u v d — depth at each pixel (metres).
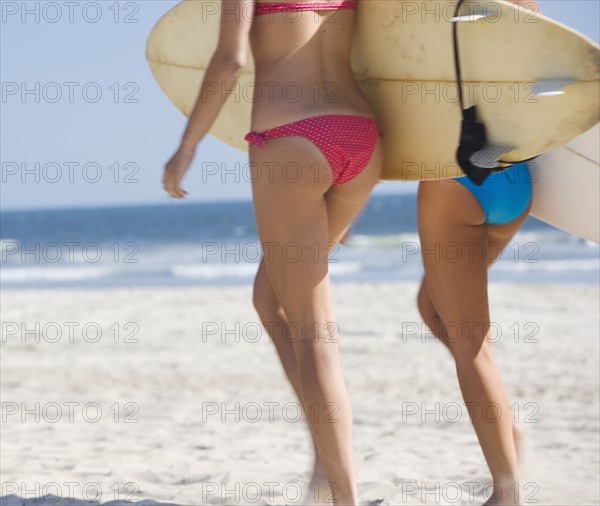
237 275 89.38
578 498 13.44
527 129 10.20
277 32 10.02
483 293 11.16
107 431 20.05
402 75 10.82
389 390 25.12
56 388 26.64
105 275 95.88
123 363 31.44
